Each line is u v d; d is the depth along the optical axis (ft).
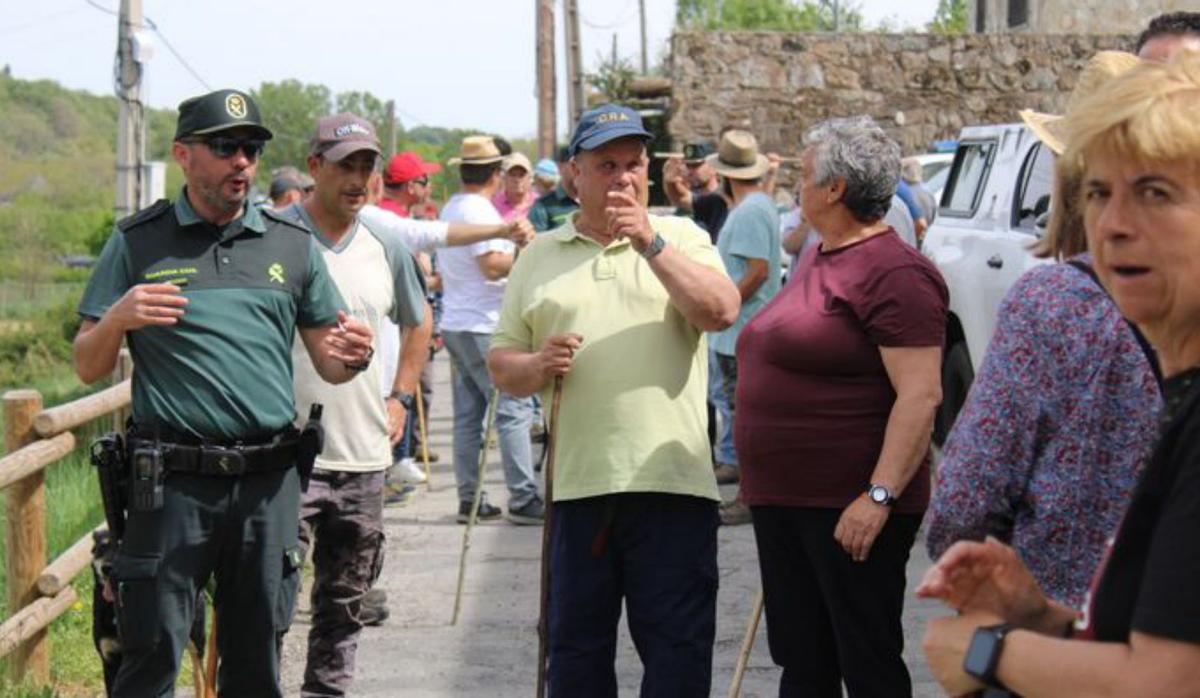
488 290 28.81
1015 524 9.89
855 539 13.94
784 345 14.39
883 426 14.29
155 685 15.07
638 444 14.80
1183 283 6.81
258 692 15.70
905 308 13.99
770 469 14.56
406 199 35.88
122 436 15.24
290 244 15.58
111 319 14.34
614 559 15.06
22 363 73.92
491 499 31.86
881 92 68.23
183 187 15.28
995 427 9.72
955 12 117.60
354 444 18.35
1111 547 7.09
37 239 164.25
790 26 149.59
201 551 14.99
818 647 14.88
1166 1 70.23
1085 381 9.50
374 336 18.63
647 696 14.85
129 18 49.34
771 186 30.01
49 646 20.53
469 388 29.32
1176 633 6.35
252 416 15.02
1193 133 6.65
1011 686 7.22
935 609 23.07
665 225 15.47
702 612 14.93
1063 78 68.03
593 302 15.15
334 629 18.57
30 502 19.69
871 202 14.35
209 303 15.01
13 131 460.96
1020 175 29.91
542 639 15.10
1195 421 6.60
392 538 28.55
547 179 41.52
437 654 21.80
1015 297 9.78
